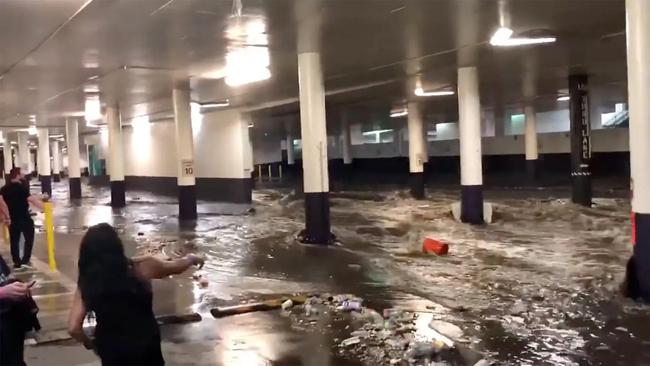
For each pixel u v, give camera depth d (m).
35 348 6.62
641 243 8.28
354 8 10.34
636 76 8.17
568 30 13.02
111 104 25.45
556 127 39.22
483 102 30.03
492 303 8.52
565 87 24.12
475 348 6.50
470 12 11.02
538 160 33.72
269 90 21.56
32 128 38.22
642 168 8.21
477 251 12.98
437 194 28.78
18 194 11.82
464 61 16.67
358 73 18.28
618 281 9.48
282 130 42.62
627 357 6.11
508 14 11.30
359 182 41.66
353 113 33.88
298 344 6.73
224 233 17.20
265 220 20.22
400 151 43.34
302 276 10.76
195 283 10.25
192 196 21.06
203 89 20.66
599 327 7.21
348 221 19.12
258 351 6.50
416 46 14.15
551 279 9.97
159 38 12.12
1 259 4.46
